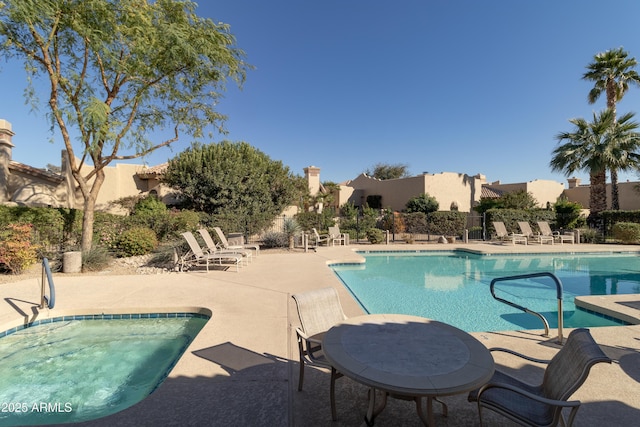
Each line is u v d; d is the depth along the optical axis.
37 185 16.47
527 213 20.12
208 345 4.23
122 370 4.30
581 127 18.47
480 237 20.22
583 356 2.04
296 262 11.43
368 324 3.04
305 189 22.86
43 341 5.16
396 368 2.20
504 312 7.02
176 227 13.87
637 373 2.50
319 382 3.35
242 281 8.23
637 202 28.00
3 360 4.55
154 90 11.82
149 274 9.24
